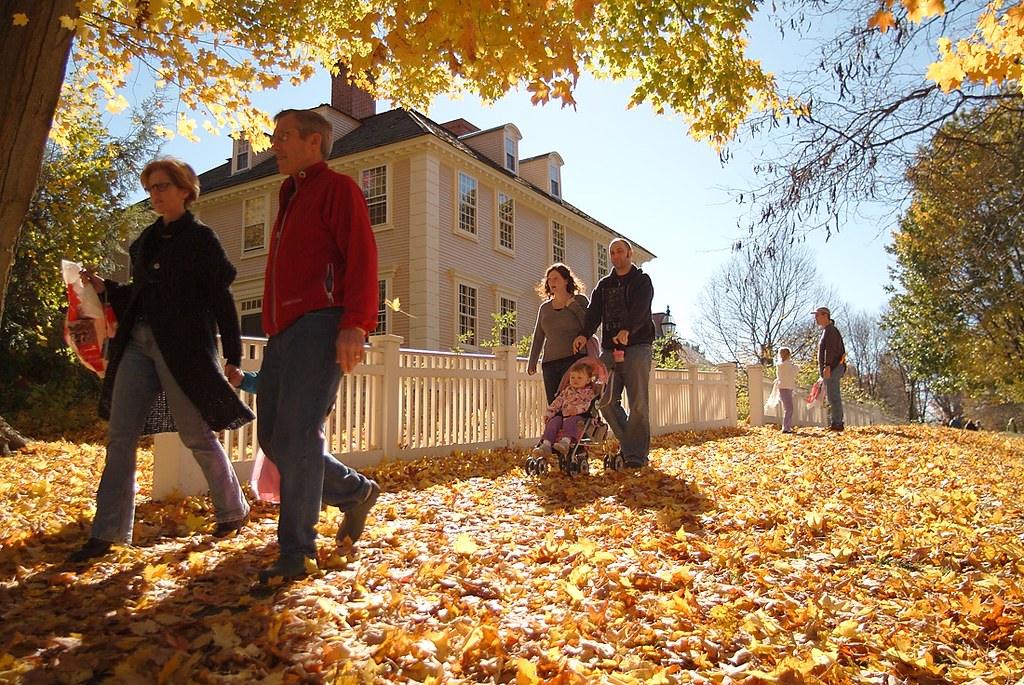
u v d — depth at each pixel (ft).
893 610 9.84
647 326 23.08
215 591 9.26
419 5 12.21
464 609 9.01
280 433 10.05
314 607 8.46
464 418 26.32
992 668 8.00
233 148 73.61
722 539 13.30
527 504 16.90
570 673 7.25
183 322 11.40
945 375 97.66
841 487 19.49
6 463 22.95
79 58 24.30
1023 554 12.25
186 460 16.22
